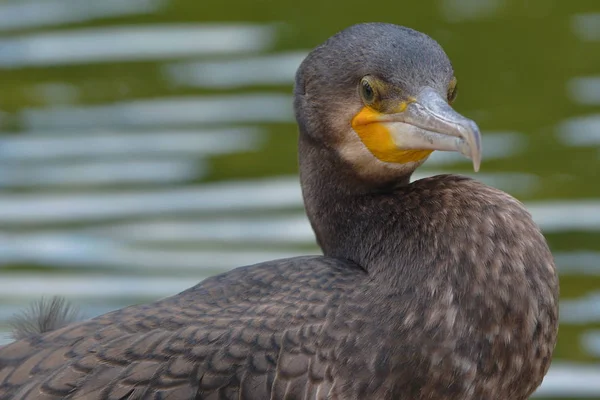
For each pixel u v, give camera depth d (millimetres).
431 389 7543
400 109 8242
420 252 7824
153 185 15625
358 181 8477
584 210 14914
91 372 7551
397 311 7594
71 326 7910
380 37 8438
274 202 15172
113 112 17484
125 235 14609
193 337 7605
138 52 19250
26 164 16188
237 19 20156
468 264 7676
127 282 13688
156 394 7477
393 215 8125
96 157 16312
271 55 18938
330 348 7531
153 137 16750
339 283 7824
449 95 8539
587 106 17594
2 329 12008
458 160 15906
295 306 7691
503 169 15969
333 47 8516
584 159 16141
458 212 7887
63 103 17844
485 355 7566
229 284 8008
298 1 20797
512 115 17422
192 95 17844
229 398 7492
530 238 7801
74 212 15109
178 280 13672
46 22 20391
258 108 17375
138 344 7625
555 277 7840
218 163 16109
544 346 7750
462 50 19469
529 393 7828
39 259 14164
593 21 20281
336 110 8469
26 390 7531
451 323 7551
